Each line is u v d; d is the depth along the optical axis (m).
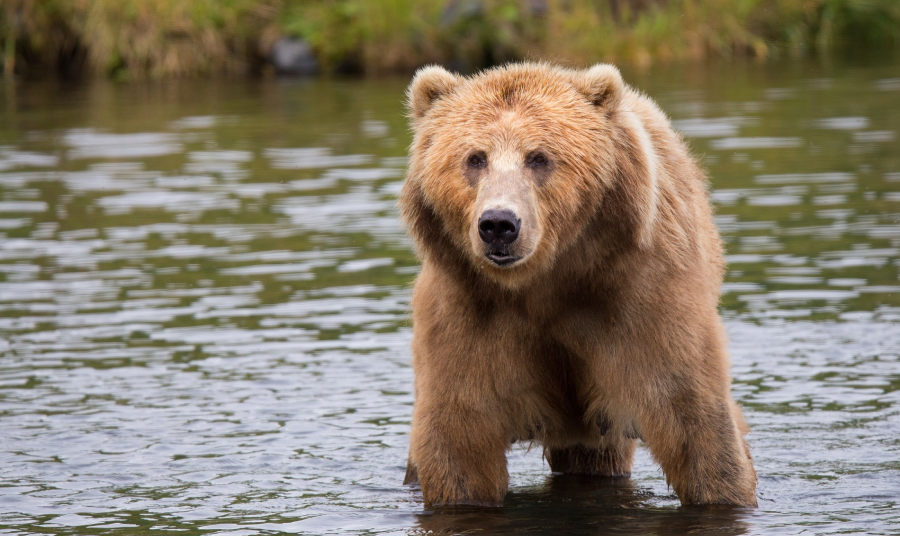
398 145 26.25
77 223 19.91
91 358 13.19
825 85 33.47
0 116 31.75
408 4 39.91
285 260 17.38
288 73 40.19
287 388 12.20
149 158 25.53
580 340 8.57
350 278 16.42
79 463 10.17
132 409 11.57
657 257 8.42
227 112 31.70
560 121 8.30
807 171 22.38
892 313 14.12
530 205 7.93
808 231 18.12
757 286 15.49
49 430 10.98
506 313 8.50
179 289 15.98
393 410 11.59
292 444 10.70
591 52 40.25
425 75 8.95
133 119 30.81
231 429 11.06
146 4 39.81
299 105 32.59
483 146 8.20
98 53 40.00
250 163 24.77
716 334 8.69
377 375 12.58
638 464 10.67
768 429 10.84
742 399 11.66
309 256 17.56
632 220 8.24
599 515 8.89
